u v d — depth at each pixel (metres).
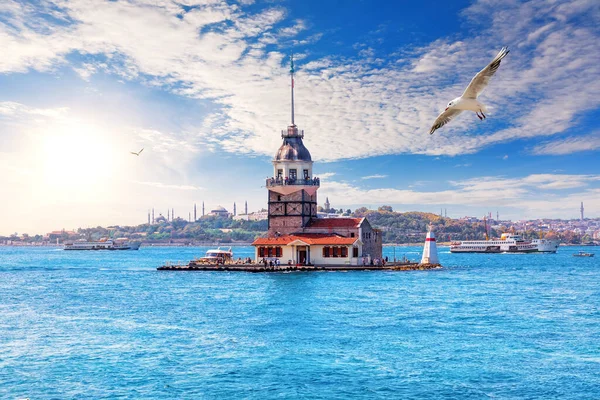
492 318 63.66
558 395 36.66
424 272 135.00
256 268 133.38
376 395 36.84
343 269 132.75
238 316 66.19
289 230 141.62
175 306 75.56
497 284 105.25
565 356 45.97
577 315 65.94
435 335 54.19
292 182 140.75
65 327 59.81
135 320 64.12
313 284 102.44
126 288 102.81
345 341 51.72
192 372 42.06
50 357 46.41
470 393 37.12
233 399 36.28
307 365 43.75
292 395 36.91
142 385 39.09
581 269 164.50
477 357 45.72
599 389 37.69
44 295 92.12
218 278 120.31
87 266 197.88
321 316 65.50
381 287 96.81
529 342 51.00
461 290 93.06
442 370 42.19
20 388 38.62
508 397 36.38
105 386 38.91
